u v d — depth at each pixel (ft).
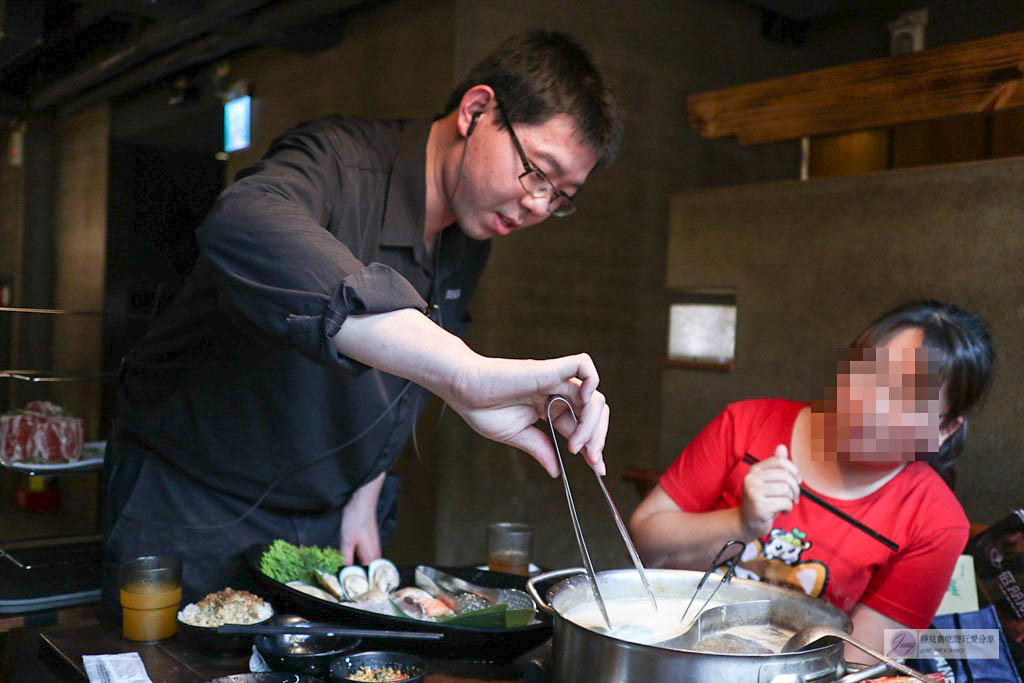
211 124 18.56
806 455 5.77
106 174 18.48
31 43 12.36
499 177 5.08
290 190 4.52
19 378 6.81
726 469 6.10
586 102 4.98
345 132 5.56
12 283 20.38
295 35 14.88
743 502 5.24
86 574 6.53
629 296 15.48
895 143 10.19
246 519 6.00
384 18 14.46
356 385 5.66
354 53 15.06
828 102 8.63
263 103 17.33
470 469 13.56
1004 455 6.54
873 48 16.52
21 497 16.72
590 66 5.16
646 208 15.66
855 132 8.66
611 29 14.94
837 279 8.38
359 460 6.00
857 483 5.57
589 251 14.84
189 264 18.13
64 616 5.82
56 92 18.47
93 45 17.10
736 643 3.80
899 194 7.86
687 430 9.84
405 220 5.57
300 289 3.57
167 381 5.77
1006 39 7.04
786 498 5.10
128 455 6.02
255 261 3.69
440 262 6.03
